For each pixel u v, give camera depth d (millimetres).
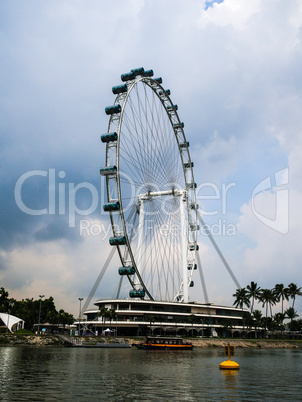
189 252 159125
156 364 58094
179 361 65312
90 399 28203
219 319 162250
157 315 143250
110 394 30438
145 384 36312
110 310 135125
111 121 105688
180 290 155500
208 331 157625
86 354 76375
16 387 33188
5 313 140000
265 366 61188
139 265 133375
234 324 167500
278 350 131000
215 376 44062
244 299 170125
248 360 74688
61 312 175625
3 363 54000
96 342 113000
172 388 34094
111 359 65250
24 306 162500
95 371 46469
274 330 192625
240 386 36344
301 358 82938
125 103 105812
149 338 108500
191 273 160000
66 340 110938
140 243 135375
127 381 38250
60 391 31469
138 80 110812
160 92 131250
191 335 149500
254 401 28625
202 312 157875
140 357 72562
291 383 39656
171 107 137875
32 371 45031
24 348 94500
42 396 29125
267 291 176625
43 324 167125
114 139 102438
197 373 46875
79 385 34938
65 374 42781
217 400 28656
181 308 151500
